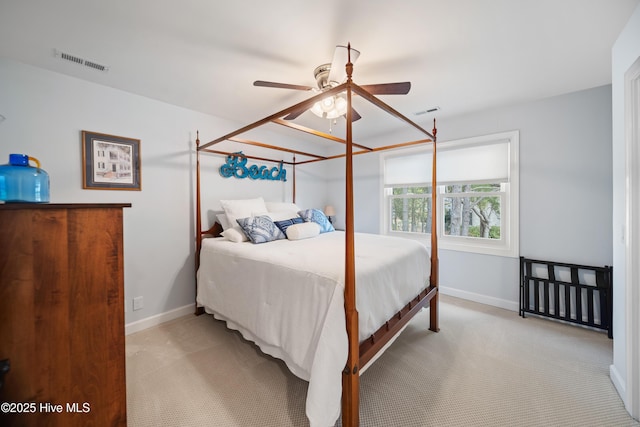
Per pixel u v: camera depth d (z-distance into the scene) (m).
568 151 2.38
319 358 1.16
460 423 1.32
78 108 2.02
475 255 2.95
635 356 1.34
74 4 1.25
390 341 1.64
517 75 2.02
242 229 2.47
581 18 1.38
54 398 0.79
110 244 0.90
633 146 1.35
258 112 2.79
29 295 0.75
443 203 3.24
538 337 2.17
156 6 1.28
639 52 1.27
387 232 3.72
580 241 2.34
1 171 0.81
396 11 1.32
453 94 2.37
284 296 1.54
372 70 1.91
